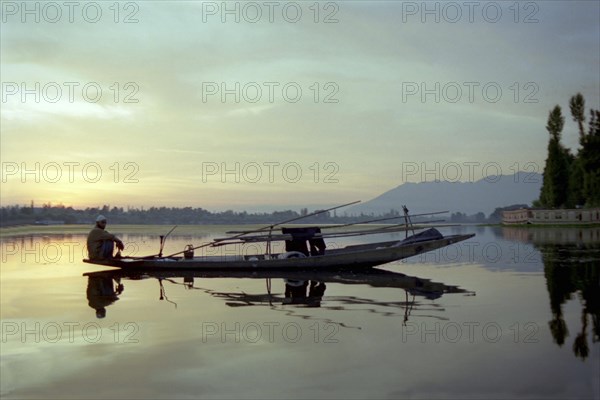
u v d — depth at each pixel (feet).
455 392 16.63
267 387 17.28
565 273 44.86
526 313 27.96
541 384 17.17
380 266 54.70
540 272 46.16
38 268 57.88
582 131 170.60
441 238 51.62
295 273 50.44
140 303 33.42
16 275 50.90
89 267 58.95
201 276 49.11
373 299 33.50
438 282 41.22
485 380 17.62
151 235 149.48
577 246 76.95
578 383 17.20
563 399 15.98
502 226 198.59
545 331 23.89
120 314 29.60
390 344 22.16
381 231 54.03
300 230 55.31
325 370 18.86
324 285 40.93
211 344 22.54
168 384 17.70
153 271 53.93
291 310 30.01
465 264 55.16
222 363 19.85
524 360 19.63
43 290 40.04
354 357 20.35
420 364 19.39
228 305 32.19
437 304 31.22
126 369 19.33
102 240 54.03
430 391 16.75
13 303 33.68
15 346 22.74
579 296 32.99
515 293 34.76
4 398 16.70
